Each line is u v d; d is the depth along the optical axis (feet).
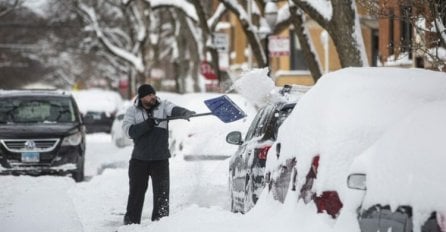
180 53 350.43
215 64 251.60
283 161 62.34
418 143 50.88
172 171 125.08
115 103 319.88
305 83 299.79
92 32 432.25
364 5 105.29
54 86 643.45
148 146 85.20
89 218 94.58
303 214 55.93
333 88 60.03
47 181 125.29
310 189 55.93
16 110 141.59
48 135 133.90
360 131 54.80
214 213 69.62
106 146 230.89
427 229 48.06
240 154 85.51
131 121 85.92
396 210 49.32
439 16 90.94
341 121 55.88
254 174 76.74
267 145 76.64
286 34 301.43
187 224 66.49
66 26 436.35
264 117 82.48
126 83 524.11
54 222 90.07
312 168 56.03
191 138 130.11
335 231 51.55
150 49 383.86
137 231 73.56
